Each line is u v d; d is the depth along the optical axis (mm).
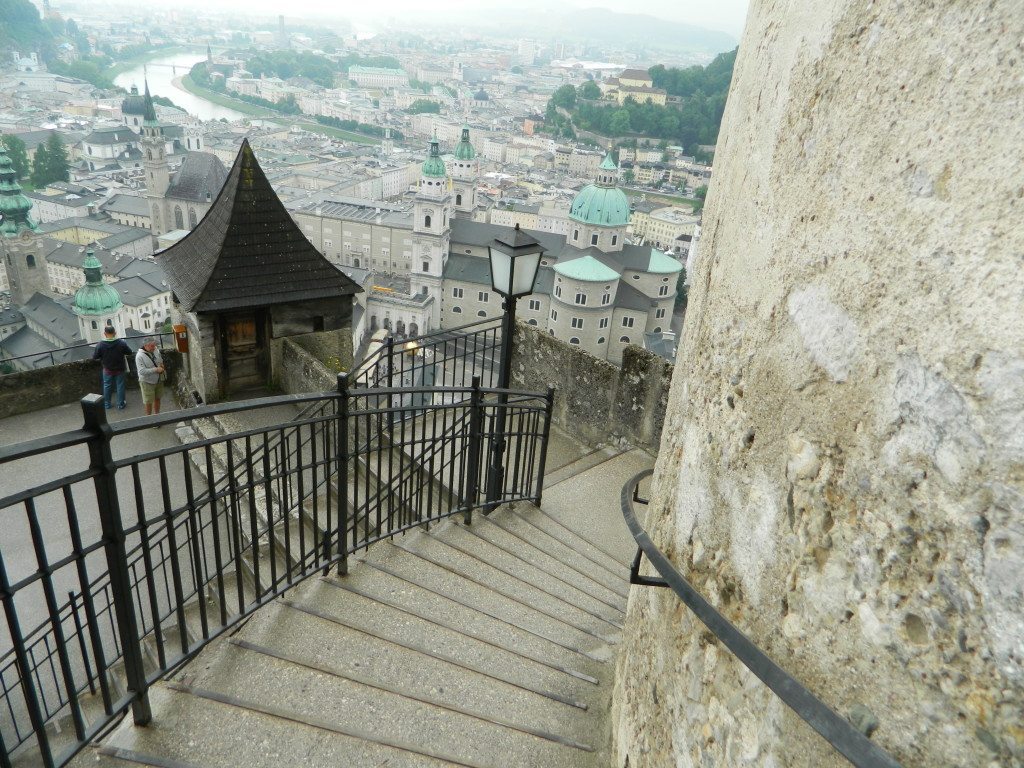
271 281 9336
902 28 1545
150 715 3219
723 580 2197
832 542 1709
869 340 1605
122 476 7715
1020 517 1258
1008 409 1274
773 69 2168
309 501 6301
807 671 1776
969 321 1352
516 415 8906
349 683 3641
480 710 3658
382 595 4449
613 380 8117
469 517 5809
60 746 4691
